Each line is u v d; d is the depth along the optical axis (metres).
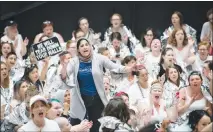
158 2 16.92
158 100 10.70
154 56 13.55
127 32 15.31
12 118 9.89
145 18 17.00
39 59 11.00
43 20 16.83
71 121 10.30
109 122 8.47
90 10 16.95
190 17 16.92
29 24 16.77
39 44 10.97
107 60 10.30
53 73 11.39
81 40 10.21
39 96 8.99
